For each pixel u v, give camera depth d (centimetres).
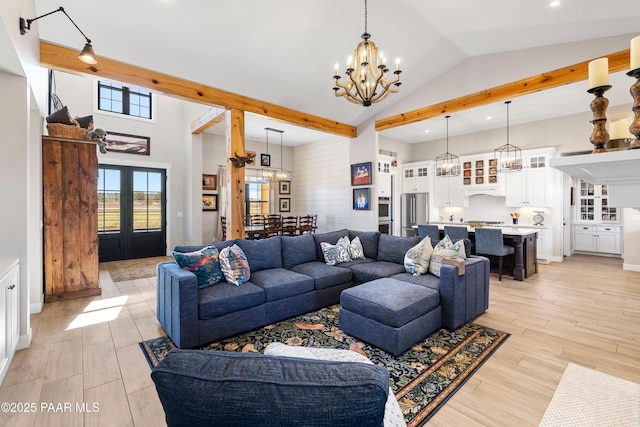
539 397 194
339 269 377
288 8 334
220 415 67
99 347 262
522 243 487
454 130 732
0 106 251
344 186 793
